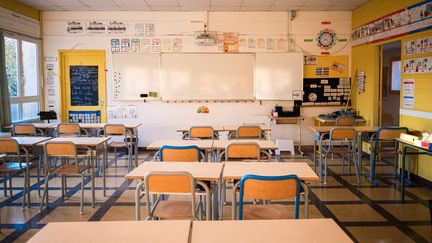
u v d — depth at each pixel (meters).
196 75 8.59
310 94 8.62
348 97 8.61
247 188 2.76
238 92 8.62
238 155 4.21
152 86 8.62
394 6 6.58
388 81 10.27
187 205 3.23
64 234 1.84
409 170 5.76
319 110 8.67
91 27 8.49
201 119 8.70
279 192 2.75
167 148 4.03
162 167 3.40
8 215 4.40
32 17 8.06
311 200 4.94
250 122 8.69
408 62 6.13
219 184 3.81
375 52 7.42
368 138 6.32
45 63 8.52
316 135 6.34
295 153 8.30
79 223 1.99
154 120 8.71
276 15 8.49
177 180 2.81
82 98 8.70
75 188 5.55
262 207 3.19
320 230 1.90
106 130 6.62
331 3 7.79
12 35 7.25
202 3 7.75
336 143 7.18
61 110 8.62
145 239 1.78
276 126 8.66
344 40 8.57
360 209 4.59
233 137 6.48
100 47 8.52
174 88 8.62
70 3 7.73
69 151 4.50
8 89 6.96
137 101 8.67
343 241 1.77
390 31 6.75
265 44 8.54
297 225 1.97
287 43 8.54
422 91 5.73
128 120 8.70
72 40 8.49
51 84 8.57
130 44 8.52
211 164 3.54
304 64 8.59
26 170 4.68
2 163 5.16
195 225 1.97
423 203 4.83
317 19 8.52
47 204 4.71
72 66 8.62
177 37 8.51
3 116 6.82
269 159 4.59
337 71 8.60
